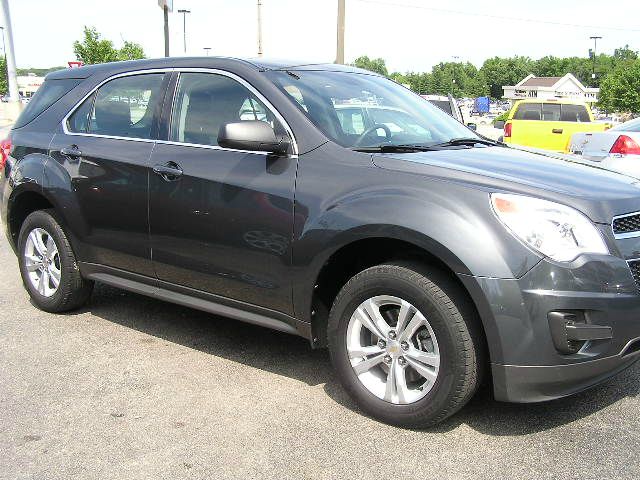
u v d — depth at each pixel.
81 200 4.47
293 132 3.58
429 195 3.06
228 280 3.77
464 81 118.38
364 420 3.31
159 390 3.65
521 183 3.08
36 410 3.41
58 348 4.26
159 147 4.08
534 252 2.86
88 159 4.42
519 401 2.96
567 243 2.90
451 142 3.99
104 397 3.56
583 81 117.75
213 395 3.59
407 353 3.16
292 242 3.43
